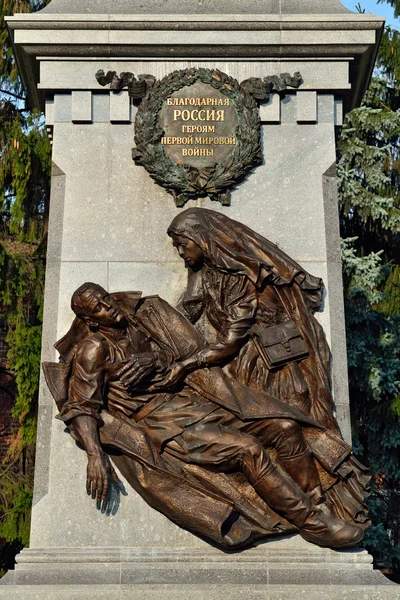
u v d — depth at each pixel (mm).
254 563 6570
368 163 16219
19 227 16188
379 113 16578
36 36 7305
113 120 7305
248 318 6879
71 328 6922
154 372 6785
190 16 7281
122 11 7453
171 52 7336
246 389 6785
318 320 7043
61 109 7359
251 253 6969
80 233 7176
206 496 6641
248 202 7230
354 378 15172
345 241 15375
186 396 6809
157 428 6699
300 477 6668
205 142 7227
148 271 7117
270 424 6695
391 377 15219
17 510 15406
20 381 15047
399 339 15523
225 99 7270
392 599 6395
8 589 6414
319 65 7398
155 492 6629
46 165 15906
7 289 15766
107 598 6398
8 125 16875
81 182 7254
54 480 6781
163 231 7180
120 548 6648
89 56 7363
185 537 6688
